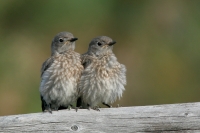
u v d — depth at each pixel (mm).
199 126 9609
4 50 18531
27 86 17688
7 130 9633
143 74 18719
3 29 19016
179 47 19297
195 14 19797
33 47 18641
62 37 12539
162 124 9656
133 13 19531
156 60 18906
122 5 19453
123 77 12352
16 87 17625
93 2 19000
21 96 17453
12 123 9648
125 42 19188
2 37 18875
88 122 9703
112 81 12109
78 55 12375
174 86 18688
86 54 12469
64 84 12023
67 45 12531
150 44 19234
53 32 18828
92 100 12102
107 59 12141
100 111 9766
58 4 18938
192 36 19500
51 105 12383
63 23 18859
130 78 18641
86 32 18828
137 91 18484
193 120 9633
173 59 19016
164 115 9672
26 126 9648
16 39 18844
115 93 12250
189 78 18891
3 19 19094
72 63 12070
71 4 18859
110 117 9711
